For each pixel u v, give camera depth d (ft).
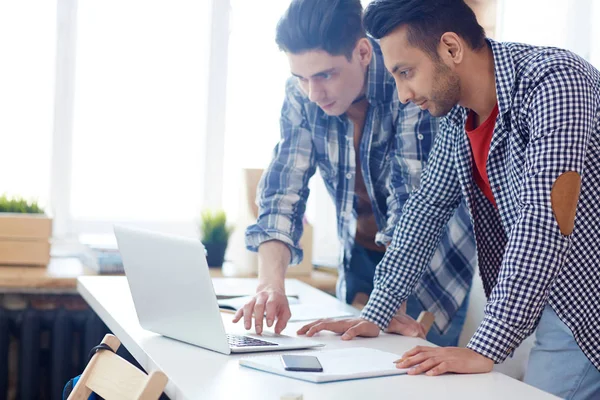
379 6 5.00
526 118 4.82
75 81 9.78
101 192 9.98
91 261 8.77
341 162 7.10
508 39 8.90
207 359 4.78
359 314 6.55
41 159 9.73
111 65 9.88
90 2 9.75
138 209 10.12
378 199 7.13
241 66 10.27
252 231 6.78
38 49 9.61
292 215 6.89
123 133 10.00
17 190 9.67
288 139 7.14
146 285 5.29
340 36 6.17
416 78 5.02
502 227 5.60
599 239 5.03
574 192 4.56
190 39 10.11
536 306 4.61
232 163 10.34
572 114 4.56
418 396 4.08
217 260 9.39
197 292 4.89
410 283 5.89
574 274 5.02
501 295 4.65
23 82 9.59
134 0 9.89
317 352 5.00
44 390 9.16
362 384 4.29
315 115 7.00
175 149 10.18
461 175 5.47
